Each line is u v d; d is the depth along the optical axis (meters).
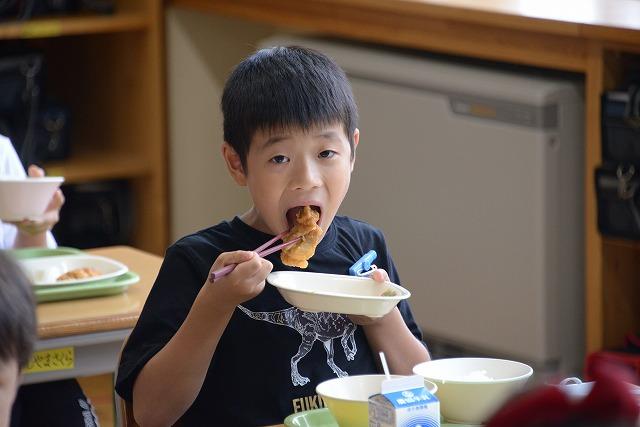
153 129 5.97
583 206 4.45
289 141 2.12
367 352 2.29
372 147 5.03
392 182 4.97
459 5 4.36
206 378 2.20
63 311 2.88
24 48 5.84
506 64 4.70
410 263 4.95
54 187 3.21
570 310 4.50
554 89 4.32
